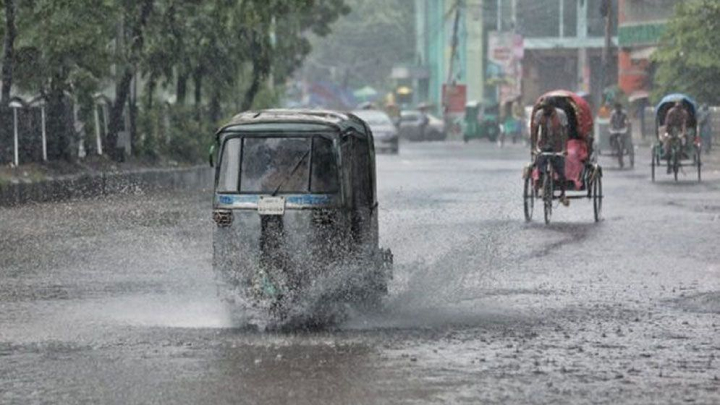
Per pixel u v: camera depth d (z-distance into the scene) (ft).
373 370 70.28
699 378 68.54
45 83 234.17
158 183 251.19
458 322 86.74
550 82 625.41
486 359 73.61
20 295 101.24
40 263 121.70
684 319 88.43
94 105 251.80
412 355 74.79
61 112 234.58
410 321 87.30
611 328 84.64
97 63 235.81
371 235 95.30
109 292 102.78
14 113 221.25
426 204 195.31
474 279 108.17
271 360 73.20
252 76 317.83
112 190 233.14
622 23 530.68
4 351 76.59
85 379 68.33
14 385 66.95
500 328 84.43
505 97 640.99
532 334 82.23
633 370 70.59
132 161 261.85
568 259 124.06
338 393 64.54
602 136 397.80
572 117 172.14
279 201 90.17
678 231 151.64
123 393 64.90
